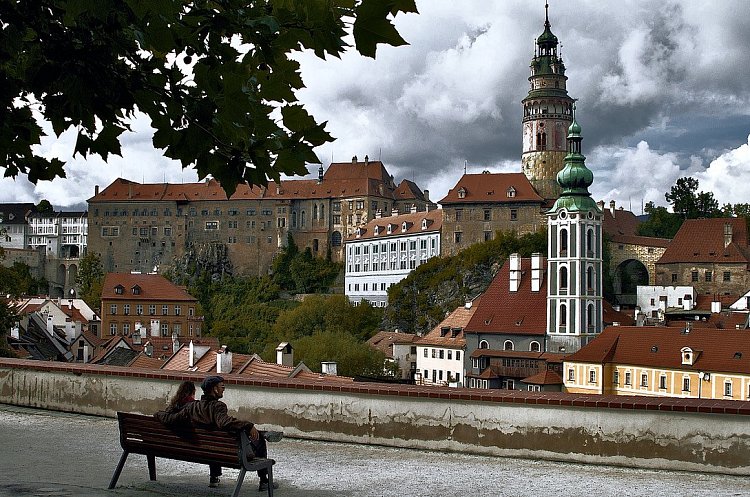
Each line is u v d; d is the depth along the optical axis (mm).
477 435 17688
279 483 14648
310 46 6750
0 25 6543
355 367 115812
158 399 21125
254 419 19812
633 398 16688
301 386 19266
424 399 18188
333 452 17781
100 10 6223
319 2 6500
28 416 21625
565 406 16984
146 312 139250
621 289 168375
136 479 14688
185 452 13422
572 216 118375
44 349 94688
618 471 16031
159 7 6223
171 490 13820
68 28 6578
